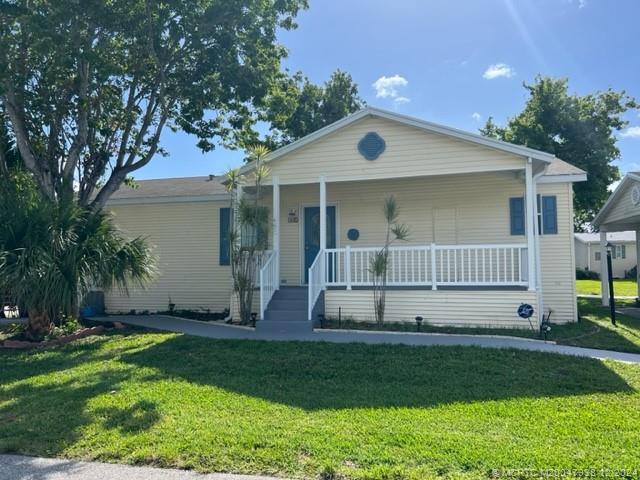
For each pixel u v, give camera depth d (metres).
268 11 12.31
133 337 10.02
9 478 3.82
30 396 6.06
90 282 9.77
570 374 6.68
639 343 9.20
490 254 10.68
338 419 4.96
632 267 37.44
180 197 15.05
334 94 25.59
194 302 14.88
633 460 3.88
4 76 9.99
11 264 8.93
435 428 4.66
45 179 11.48
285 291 11.62
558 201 12.60
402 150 11.21
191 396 5.86
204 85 12.30
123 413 5.24
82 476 3.83
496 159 10.59
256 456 4.07
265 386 6.30
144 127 12.60
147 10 10.88
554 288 12.51
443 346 8.29
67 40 10.22
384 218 13.43
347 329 10.43
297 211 14.16
